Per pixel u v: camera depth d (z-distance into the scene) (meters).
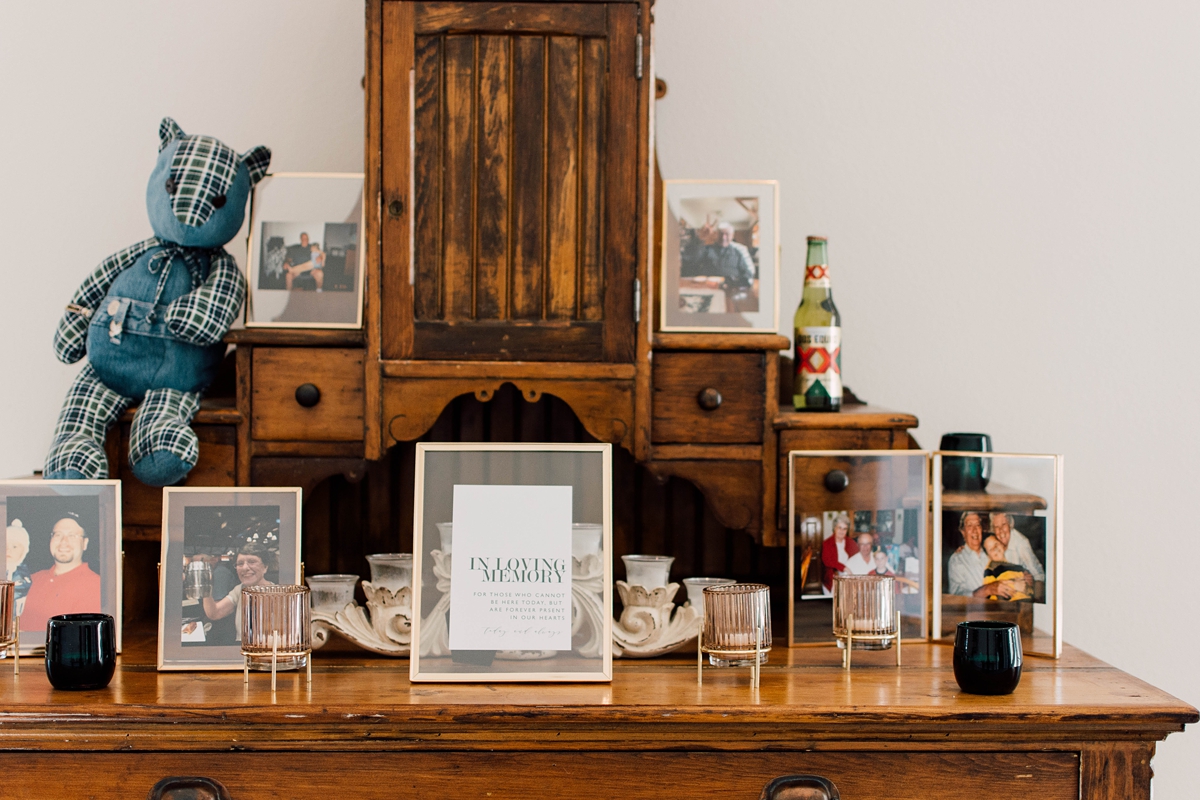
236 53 1.67
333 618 1.32
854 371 1.69
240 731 1.11
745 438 1.41
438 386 1.36
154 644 1.39
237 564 1.30
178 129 1.48
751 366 1.41
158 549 1.55
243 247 1.63
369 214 1.35
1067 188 1.68
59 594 1.31
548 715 1.10
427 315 1.36
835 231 1.69
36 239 1.65
